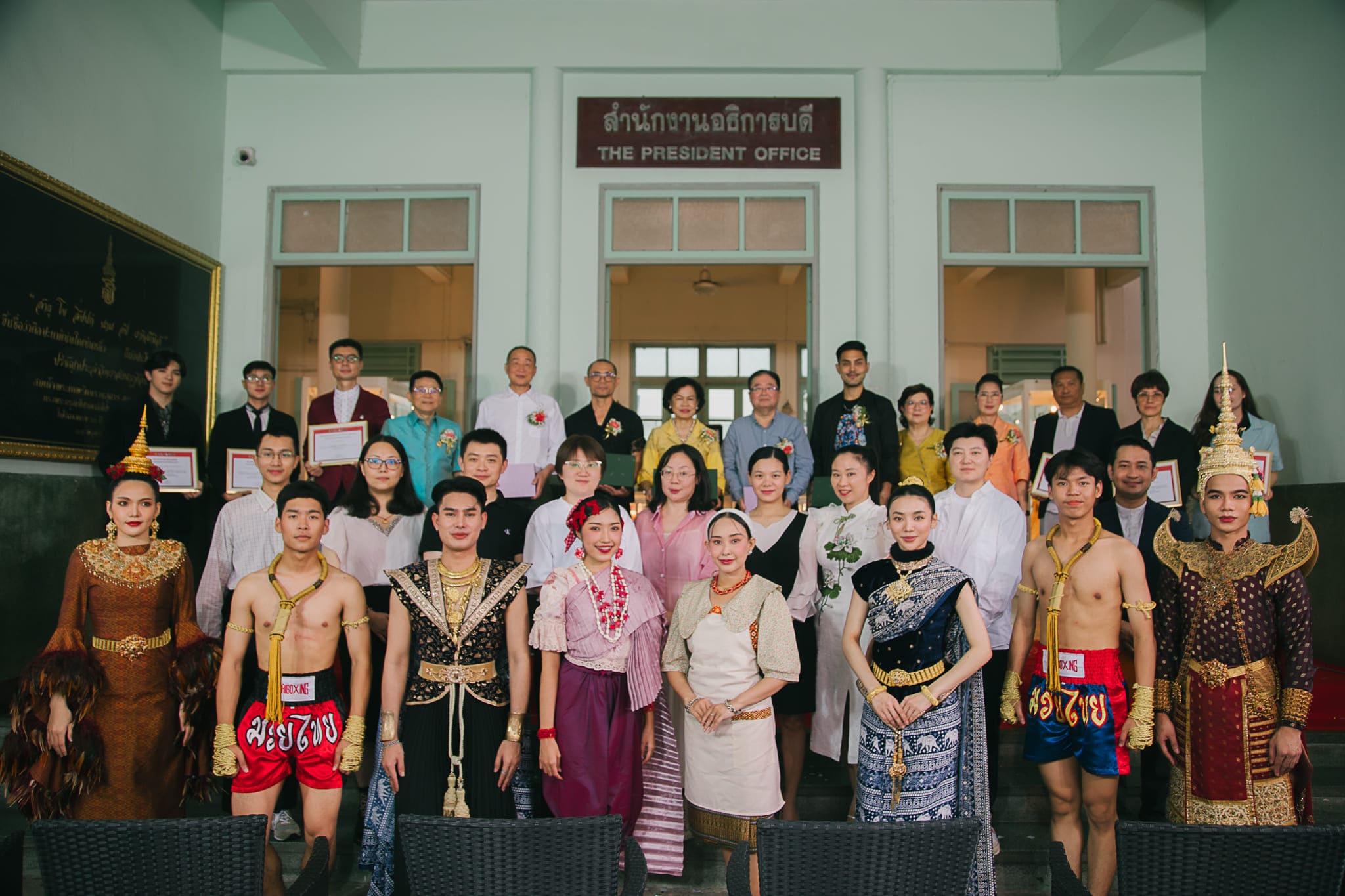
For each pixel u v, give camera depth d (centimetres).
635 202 615
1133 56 606
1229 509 261
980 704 269
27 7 439
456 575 282
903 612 267
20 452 430
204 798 303
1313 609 514
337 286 828
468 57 606
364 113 620
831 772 380
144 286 529
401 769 275
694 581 321
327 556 319
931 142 612
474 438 353
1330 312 501
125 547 289
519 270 610
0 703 405
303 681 274
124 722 283
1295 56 523
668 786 319
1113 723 273
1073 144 613
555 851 183
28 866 330
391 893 283
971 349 1027
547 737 281
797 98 613
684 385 466
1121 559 275
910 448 505
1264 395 557
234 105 623
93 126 487
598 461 329
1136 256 611
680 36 605
